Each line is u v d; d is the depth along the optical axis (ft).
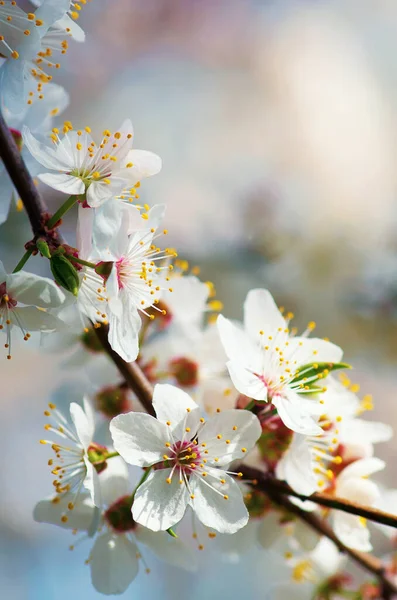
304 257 1.86
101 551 1.01
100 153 0.98
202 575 2.00
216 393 1.06
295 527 1.05
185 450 0.96
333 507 0.98
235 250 1.87
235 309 1.82
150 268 0.98
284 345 1.02
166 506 0.95
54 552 2.02
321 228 1.90
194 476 0.96
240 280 1.84
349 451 1.02
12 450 2.13
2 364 2.19
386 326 1.79
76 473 1.01
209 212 1.95
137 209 0.96
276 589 1.22
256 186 1.98
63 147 0.98
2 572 1.97
